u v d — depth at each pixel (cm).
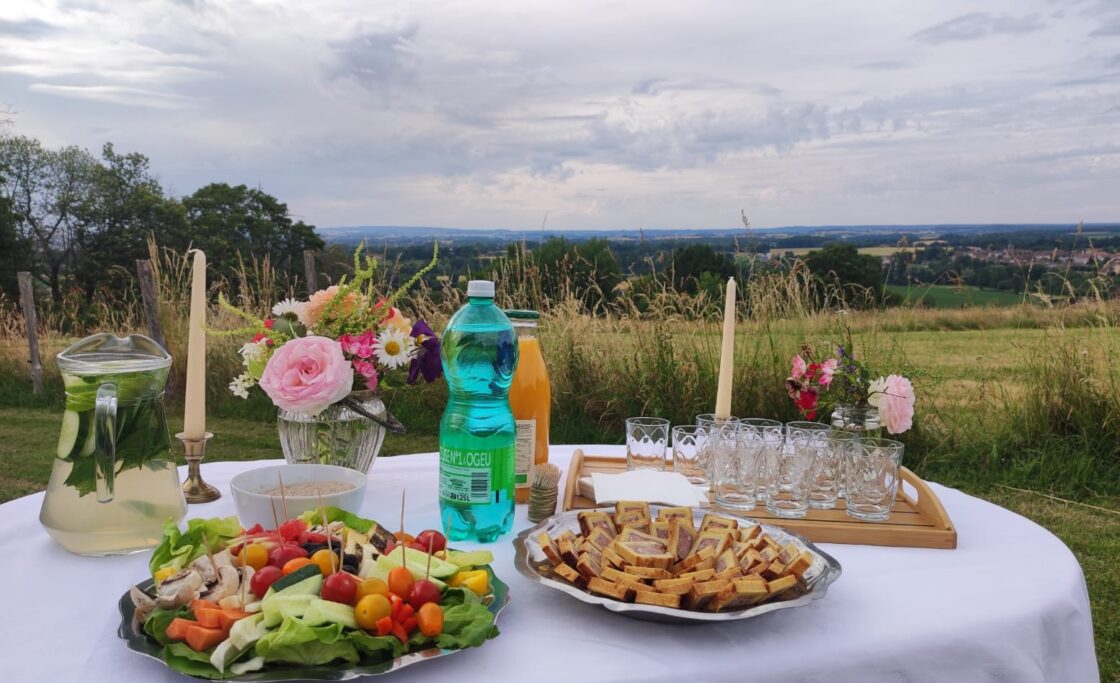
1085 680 126
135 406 130
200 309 165
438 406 670
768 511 161
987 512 169
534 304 628
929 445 562
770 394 550
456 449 139
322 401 150
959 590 126
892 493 153
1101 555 425
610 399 593
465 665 98
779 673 101
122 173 3275
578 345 607
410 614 98
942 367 583
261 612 93
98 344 133
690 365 568
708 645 105
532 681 95
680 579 110
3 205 3064
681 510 137
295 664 91
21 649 101
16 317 884
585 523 134
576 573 116
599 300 625
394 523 156
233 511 160
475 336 139
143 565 129
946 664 109
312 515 125
